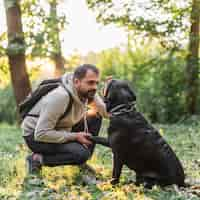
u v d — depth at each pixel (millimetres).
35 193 4312
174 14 10969
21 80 10781
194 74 11695
